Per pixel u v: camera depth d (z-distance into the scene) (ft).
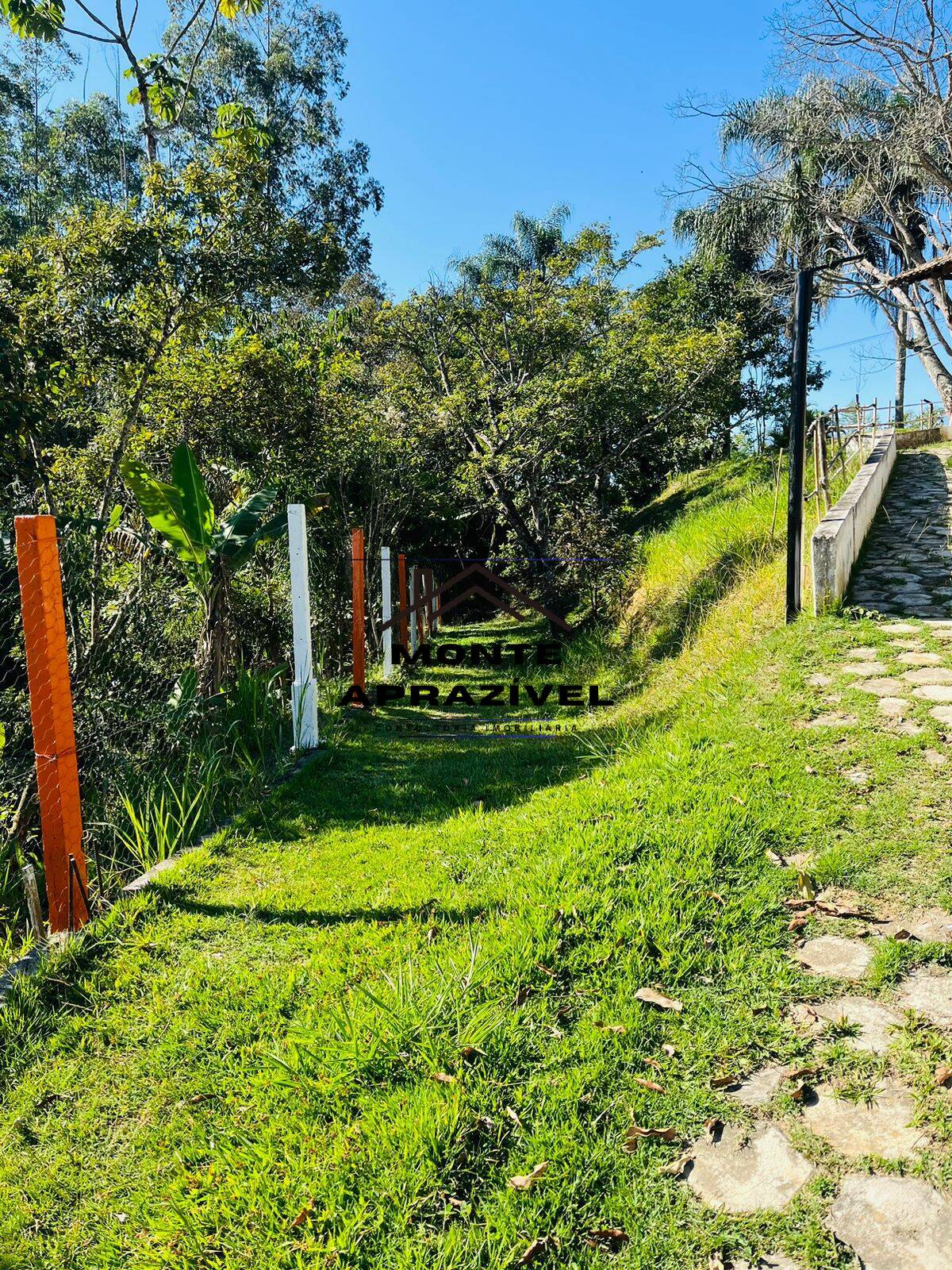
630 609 38.65
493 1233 6.67
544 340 52.54
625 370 51.47
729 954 9.74
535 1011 9.12
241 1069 9.07
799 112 65.31
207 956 11.60
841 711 16.49
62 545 19.66
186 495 22.41
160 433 33.88
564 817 14.42
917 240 71.00
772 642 21.48
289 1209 7.04
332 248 29.73
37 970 11.33
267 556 32.71
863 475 33.53
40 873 16.16
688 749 15.85
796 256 73.92
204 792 17.38
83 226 26.12
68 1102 9.00
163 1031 10.01
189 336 29.01
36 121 75.56
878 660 19.03
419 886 13.11
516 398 51.60
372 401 54.39
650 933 10.20
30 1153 8.30
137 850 15.20
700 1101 7.80
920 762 13.88
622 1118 7.72
